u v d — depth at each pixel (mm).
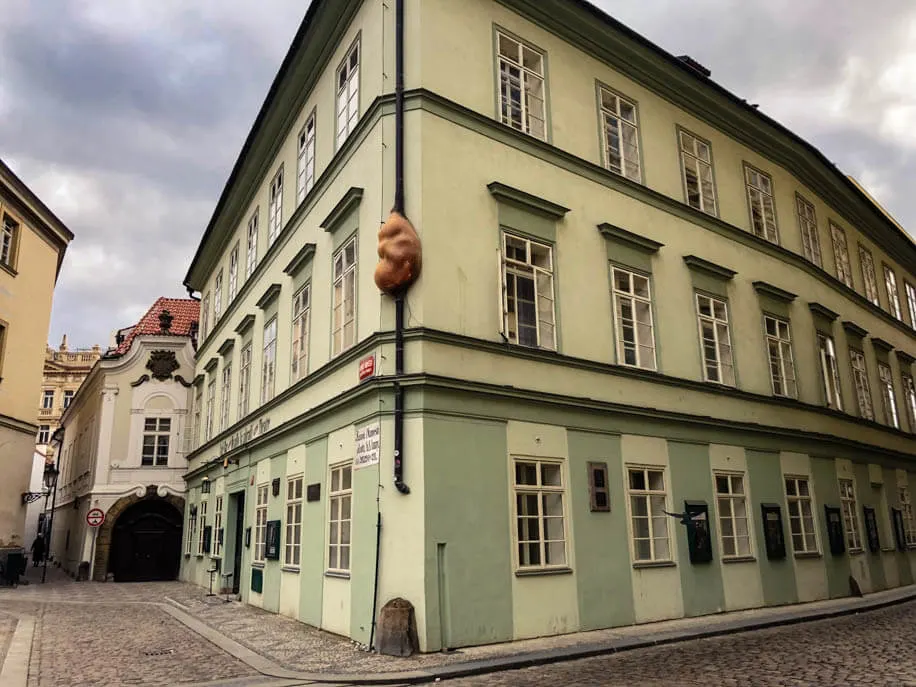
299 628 13047
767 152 20375
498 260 12617
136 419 28625
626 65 16375
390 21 13023
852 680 8000
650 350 15172
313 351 14992
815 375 19781
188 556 26047
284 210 18016
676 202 16547
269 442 17281
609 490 13328
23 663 10008
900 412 25047
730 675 8484
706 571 14602
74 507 33156
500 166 13211
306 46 15828
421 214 11852
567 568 12242
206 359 26578
